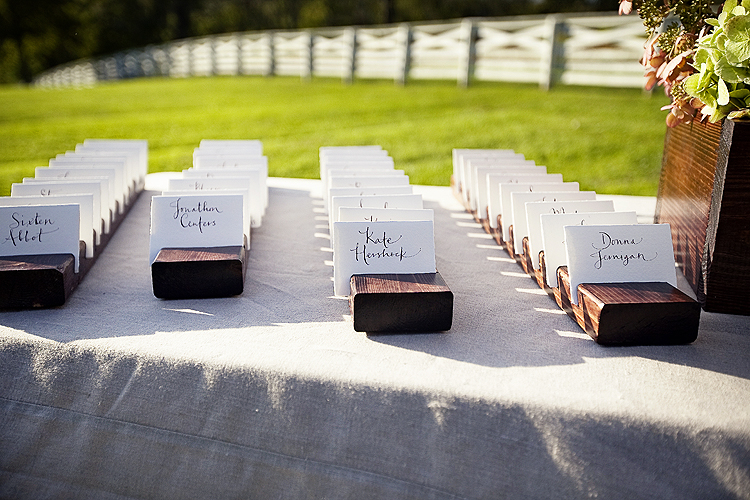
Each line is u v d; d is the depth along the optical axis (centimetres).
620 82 779
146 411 107
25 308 127
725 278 130
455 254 173
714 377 104
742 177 123
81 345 111
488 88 888
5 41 2527
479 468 97
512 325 124
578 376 103
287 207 221
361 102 815
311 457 102
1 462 110
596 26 794
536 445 95
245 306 132
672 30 138
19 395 110
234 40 1346
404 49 980
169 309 130
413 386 99
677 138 168
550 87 837
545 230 136
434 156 509
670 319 112
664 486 93
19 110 865
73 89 1243
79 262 141
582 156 496
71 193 156
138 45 2834
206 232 144
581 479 94
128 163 212
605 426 93
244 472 104
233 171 181
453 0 2375
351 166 199
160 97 999
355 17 2684
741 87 123
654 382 102
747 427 91
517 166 196
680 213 160
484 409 96
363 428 100
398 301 115
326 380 102
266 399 103
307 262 163
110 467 108
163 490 106
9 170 466
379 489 99
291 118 718
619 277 123
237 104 863
